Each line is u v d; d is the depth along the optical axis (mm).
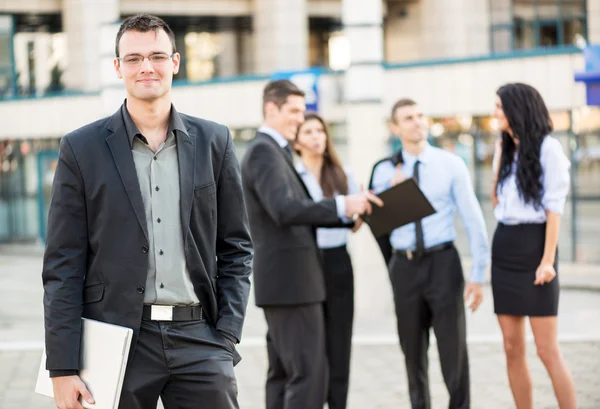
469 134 20453
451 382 6328
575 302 14484
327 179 6914
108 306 3891
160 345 3891
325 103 22703
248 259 4141
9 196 29422
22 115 29203
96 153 3908
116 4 22281
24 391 8203
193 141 4020
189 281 3955
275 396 6602
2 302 16016
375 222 6172
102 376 3779
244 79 24578
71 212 3893
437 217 6375
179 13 34062
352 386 8094
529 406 6207
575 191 18609
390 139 21359
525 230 5973
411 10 33781
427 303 6445
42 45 32781
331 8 35531
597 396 7367
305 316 6090
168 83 3949
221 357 3971
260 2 34094
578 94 18844
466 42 32031
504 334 6148
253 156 6102
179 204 3951
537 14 29375
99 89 31250
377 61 12352
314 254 6145
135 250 3885
